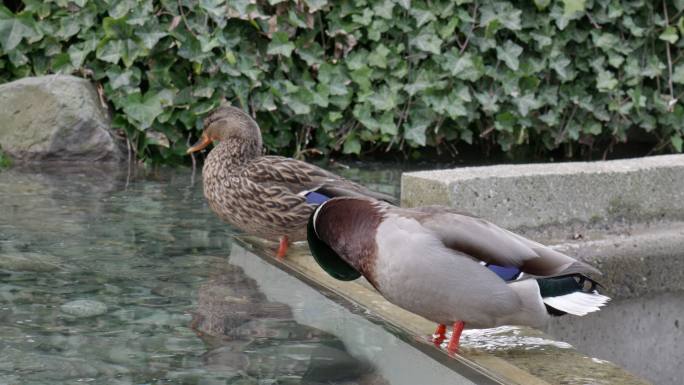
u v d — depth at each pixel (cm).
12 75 1062
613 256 639
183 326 501
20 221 715
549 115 1155
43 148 991
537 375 452
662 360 652
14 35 1008
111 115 1052
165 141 1009
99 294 551
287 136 1091
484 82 1136
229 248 684
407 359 467
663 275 661
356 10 1080
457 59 1104
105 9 1009
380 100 1088
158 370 432
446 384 433
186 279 595
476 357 473
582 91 1161
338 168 1048
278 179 682
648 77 1223
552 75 1177
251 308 542
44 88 998
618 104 1165
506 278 443
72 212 757
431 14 1091
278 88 1068
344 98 1081
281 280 614
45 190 841
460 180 619
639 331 645
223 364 444
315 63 1073
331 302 568
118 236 689
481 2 1120
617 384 443
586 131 1180
